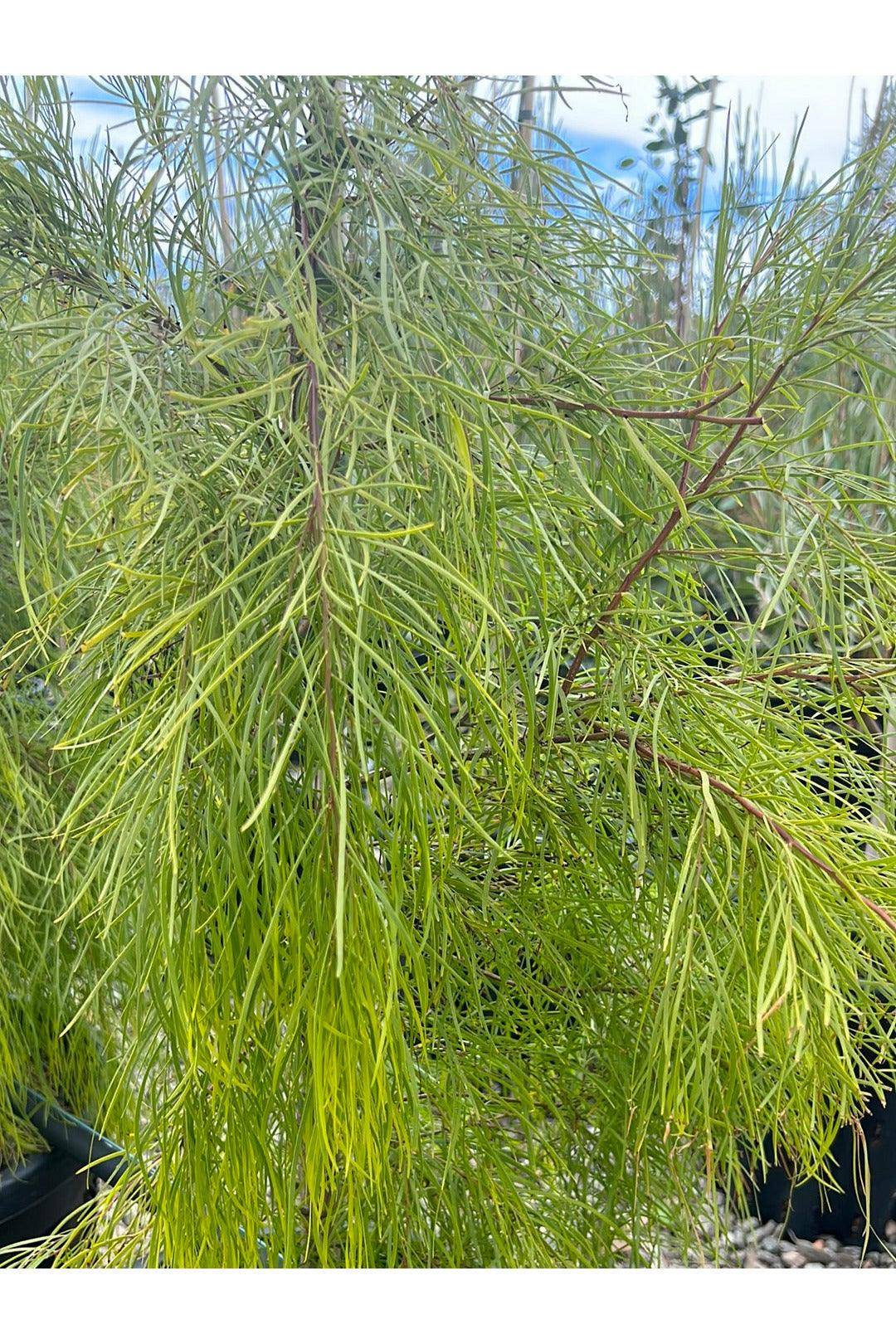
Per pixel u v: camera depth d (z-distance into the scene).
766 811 0.54
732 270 0.60
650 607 0.70
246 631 0.49
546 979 0.81
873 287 0.55
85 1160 0.91
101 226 0.62
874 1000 0.61
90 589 0.61
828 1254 1.19
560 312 0.65
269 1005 0.49
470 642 0.54
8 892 0.84
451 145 0.59
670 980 0.48
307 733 0.44
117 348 0.53
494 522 0.51
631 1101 0.61
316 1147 0.47
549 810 0.66
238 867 0.45
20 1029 0.97
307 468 0.49
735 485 0.74
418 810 0.45
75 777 0.92
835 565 0.68
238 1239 0.54
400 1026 0.46
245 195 0.56
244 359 0.57
